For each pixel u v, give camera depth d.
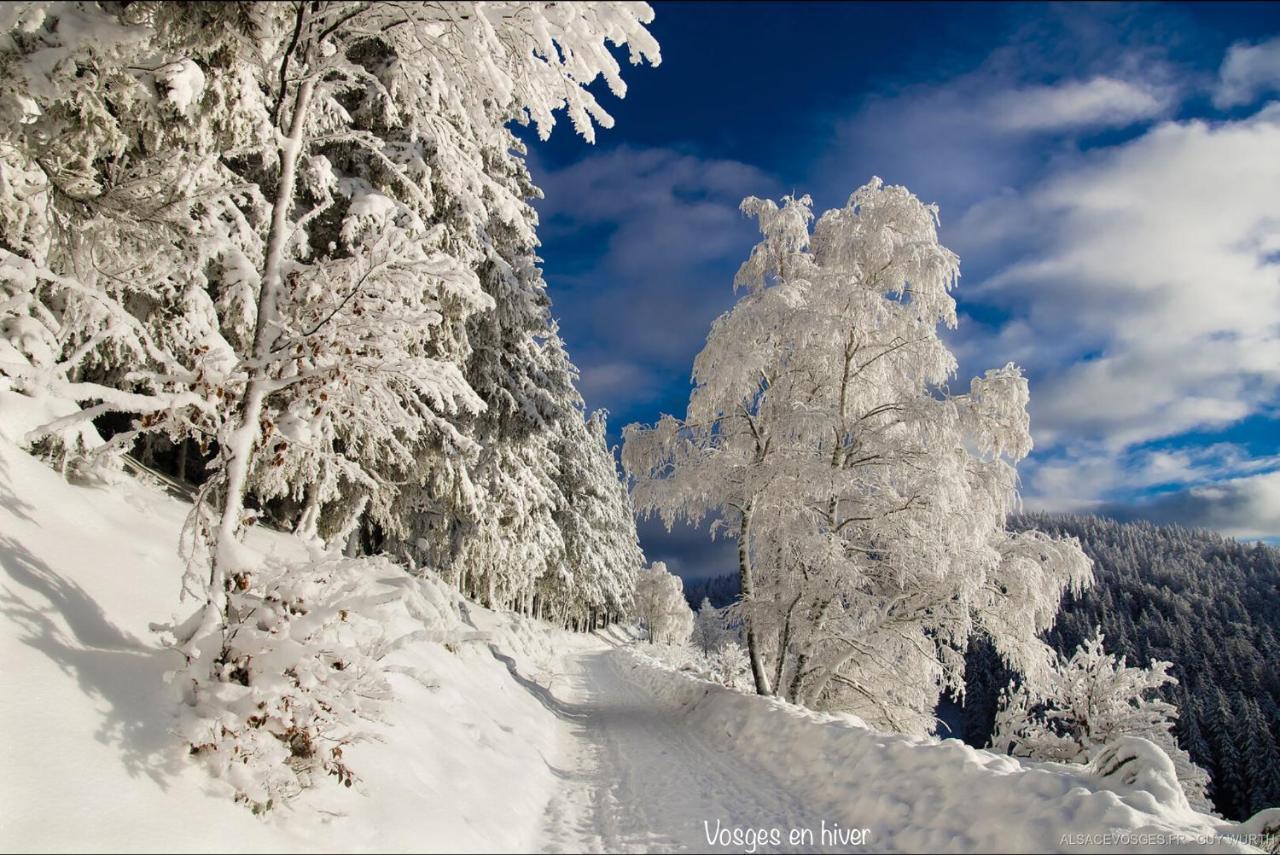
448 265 4.92
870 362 11.63
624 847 4.98
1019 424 10.87
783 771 7.10
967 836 4.50
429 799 4.74
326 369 4.51
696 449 12.22
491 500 15.88
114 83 4.94
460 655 10.08
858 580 10.24
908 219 11.68
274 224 4.93
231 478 4.36
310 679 3.89
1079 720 12.67
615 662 28.00
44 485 5.29
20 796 2.71
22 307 5.43
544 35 4.50
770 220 12.55
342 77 8.50
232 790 3.54
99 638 4.04
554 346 26.03
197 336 6.51
